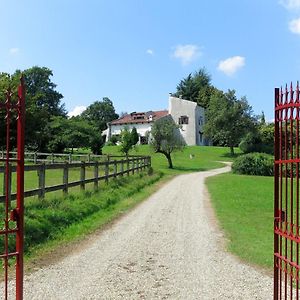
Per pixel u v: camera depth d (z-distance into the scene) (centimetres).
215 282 758
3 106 473
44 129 4859
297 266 507
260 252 990
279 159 551
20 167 487
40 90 9088
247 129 7231
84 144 5309
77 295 673
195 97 11762
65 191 1428
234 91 7500
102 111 12688
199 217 1520
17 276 492
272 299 670
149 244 1066
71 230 1134
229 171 4647
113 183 2050
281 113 541
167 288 721
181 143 4912
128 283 744
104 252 963
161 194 2238
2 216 958
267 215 1590
